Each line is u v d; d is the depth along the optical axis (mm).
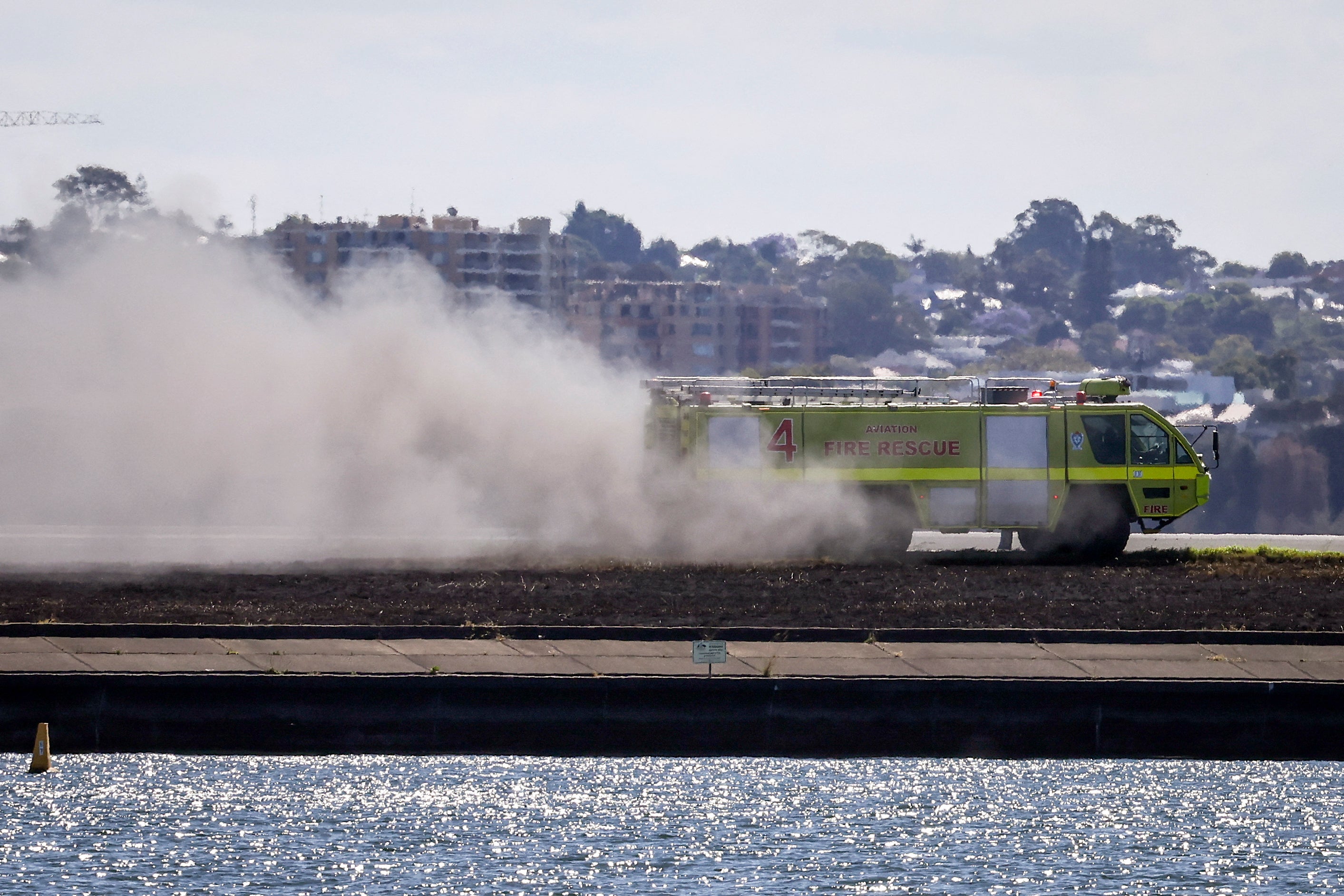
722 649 111125
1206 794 102062
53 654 111250
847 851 90500
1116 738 110688
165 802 97375
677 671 112375
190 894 82562
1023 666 114688
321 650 113875
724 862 88562
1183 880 86312
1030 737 110625
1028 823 95875
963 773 106500
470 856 88750
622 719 109625
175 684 107938
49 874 85125
